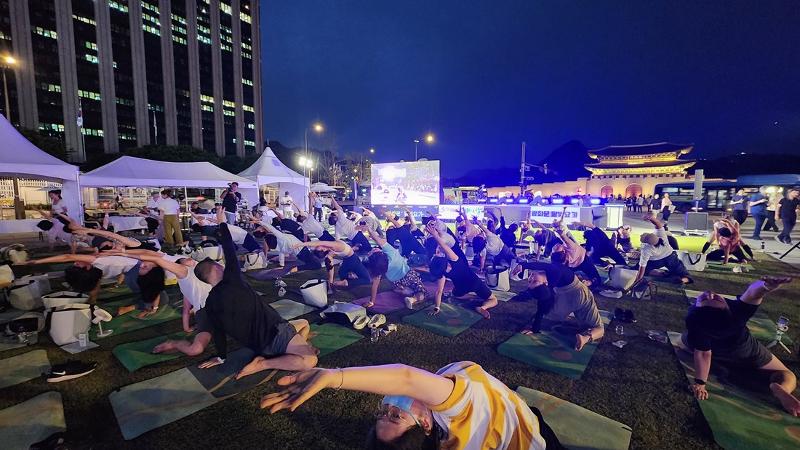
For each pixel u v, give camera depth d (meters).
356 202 28.86
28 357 4.17
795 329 5.04
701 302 3.46
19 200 15.38
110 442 2.85
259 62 97.69
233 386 3.58
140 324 5.17
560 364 4.06
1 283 6.21
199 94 85.06
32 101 63.12
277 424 3.07
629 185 48.88
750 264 9.23
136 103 74.88
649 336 4.75
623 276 6.67
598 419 3.10
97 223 11.30
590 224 8.78
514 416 1.75
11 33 61.16
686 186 32.59
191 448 2.79
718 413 3.18
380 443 1.56
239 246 11.30
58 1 64.69
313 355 3.63
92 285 5.84
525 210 17.67
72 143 67.12
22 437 2.84
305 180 20.56
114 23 71.19
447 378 1.63
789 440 2.86
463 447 1.62
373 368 1.39
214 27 86.94
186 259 4.64
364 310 5.21
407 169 20.64
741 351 3.47
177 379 3.70
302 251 8.65
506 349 4.43
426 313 5.68
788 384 3.40
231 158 59.22
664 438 2.91
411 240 8.77
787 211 12.90
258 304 3.53
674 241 8.76
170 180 15.37
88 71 68.62
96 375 3.80
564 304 4.79
